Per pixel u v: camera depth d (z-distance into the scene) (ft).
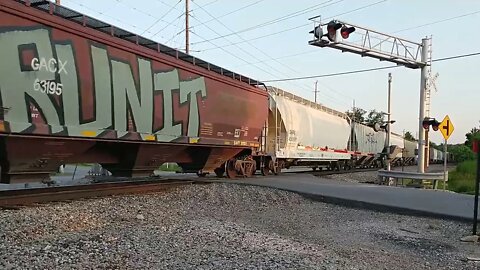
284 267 19.69
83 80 36.55
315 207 45.75
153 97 45.62
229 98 61.52
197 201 44.88
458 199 50.19
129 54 42.39
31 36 31.81
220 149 62.08
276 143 81.76
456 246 30.73
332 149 113.19
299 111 93.50
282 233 31.55
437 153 267.18
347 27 59.47
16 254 20.08
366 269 21.54
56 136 34.17
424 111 74.33
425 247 29.81
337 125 118.01
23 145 33.06
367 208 45.65
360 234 33.19
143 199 41.98
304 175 86.84
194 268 19.19
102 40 38.78
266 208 43.75
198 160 60.39
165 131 47.80
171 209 38.60
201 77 54.80
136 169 47.73
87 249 21.45
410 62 71.77
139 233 26.11
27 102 31.58
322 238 30.76
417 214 42.42
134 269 18.70
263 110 73.31
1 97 29.73
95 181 61.82
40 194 36.81
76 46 35.91
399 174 75.46
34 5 33.04
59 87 34.19
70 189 42.80
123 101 41.32
